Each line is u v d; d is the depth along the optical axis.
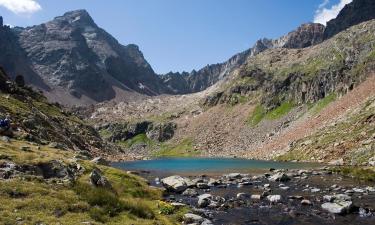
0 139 43.97
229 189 46.66
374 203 35.09
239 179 57.78
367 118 94.75
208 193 43.50
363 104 114.25
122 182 38.31
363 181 50.19
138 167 94.69
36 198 23.62
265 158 129.25
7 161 29.25
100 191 26.84
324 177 55.75
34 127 81.81
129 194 35.38
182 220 28.62
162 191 41.62
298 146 117.19
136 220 24.64
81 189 26.84
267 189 45.50
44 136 81.38
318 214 31.67
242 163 108.69
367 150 76.19
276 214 32.09
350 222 28.92
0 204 21.70
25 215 20.78
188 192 42.53
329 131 110.25
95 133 159.62
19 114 85.12
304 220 29.92
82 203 24.47
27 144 46.88
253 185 50.03
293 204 35.97
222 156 186.75
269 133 197.75
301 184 49.28
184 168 89.81
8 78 144.00
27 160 30.48
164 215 29.17
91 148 122.38
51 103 159.38
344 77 185.12
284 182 52.19
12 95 114.69
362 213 31.70
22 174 27.86
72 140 110.62
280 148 135.25
